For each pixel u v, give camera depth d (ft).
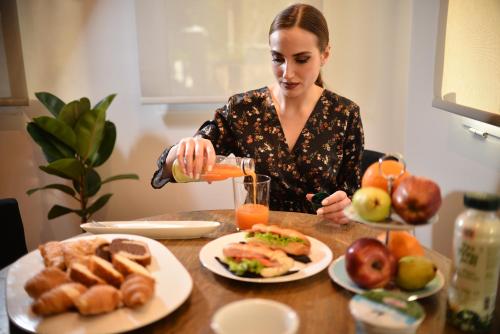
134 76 8.68
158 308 2.73
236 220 4.27
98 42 8.48
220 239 3.81
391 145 8.93
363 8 8.36
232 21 8.30
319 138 5.45
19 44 8.23
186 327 2.70
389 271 2.80
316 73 4.94
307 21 4.64
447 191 6.48
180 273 3.17
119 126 8.95
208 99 8.64
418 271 2.77
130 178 8.39
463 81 5.74
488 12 5.09
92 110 7.16
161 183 5.07
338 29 8.49
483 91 5.18
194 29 8.32
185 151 4.31
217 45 8.42
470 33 5.52
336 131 5.51
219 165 4.31
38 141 7.39
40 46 8.36
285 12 4.78
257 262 3.20
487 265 2.49
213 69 8.54
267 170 5.48
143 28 8.25
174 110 8.89
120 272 3.04
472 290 2.53
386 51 8.50
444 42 6.33
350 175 5.67
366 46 8.54
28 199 9.04
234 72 8.55
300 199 5.57
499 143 5.08
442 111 6.57
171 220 4.48
